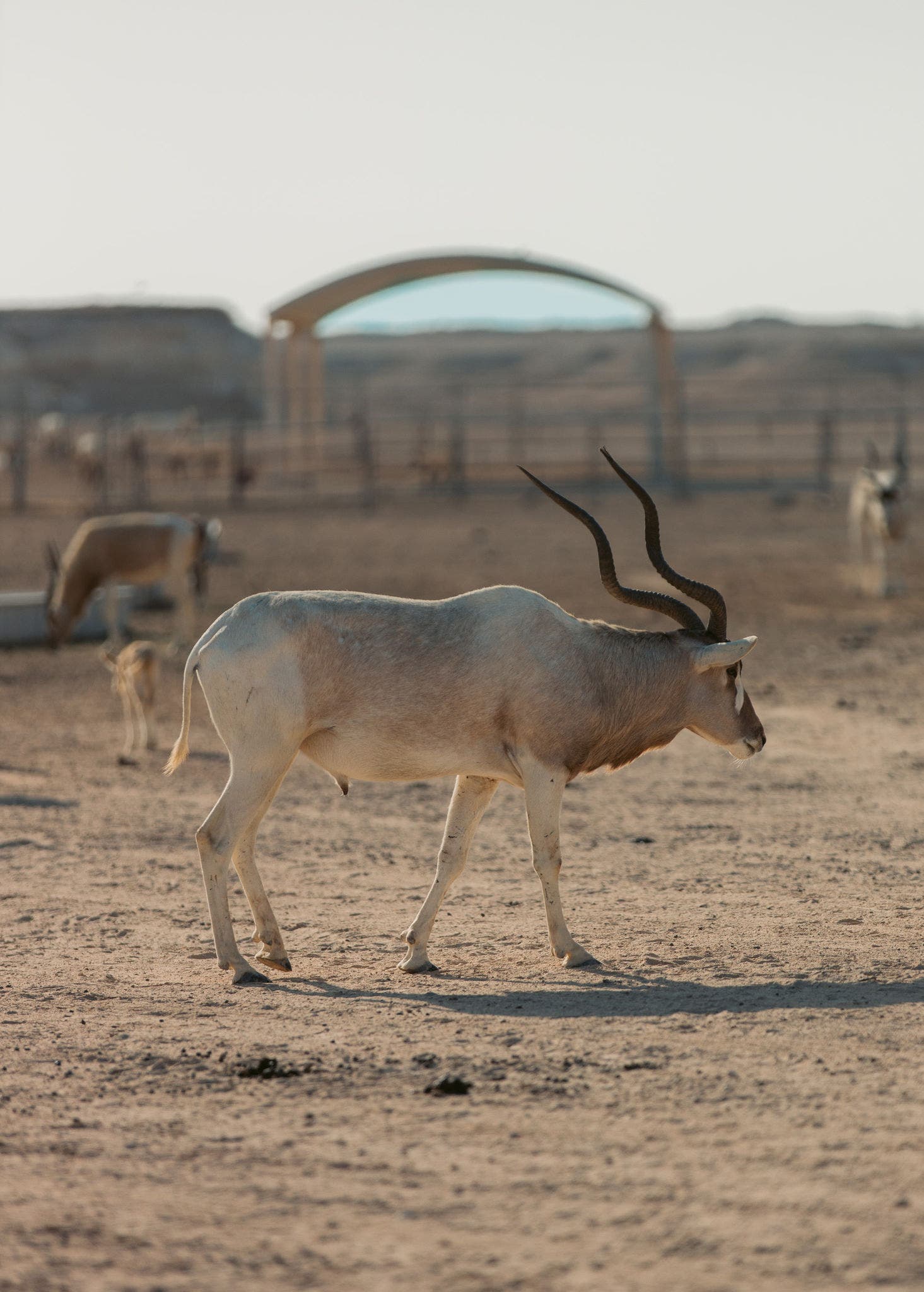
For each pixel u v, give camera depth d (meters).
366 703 13.53
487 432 178.38
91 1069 10.91
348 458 125.50
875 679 32.91
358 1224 8.12
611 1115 9.69
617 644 14.19
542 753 13.76
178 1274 7.59
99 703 31.00
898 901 16.02
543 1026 11.78
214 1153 9.21
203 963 14.15
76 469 127.75
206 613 43.88
